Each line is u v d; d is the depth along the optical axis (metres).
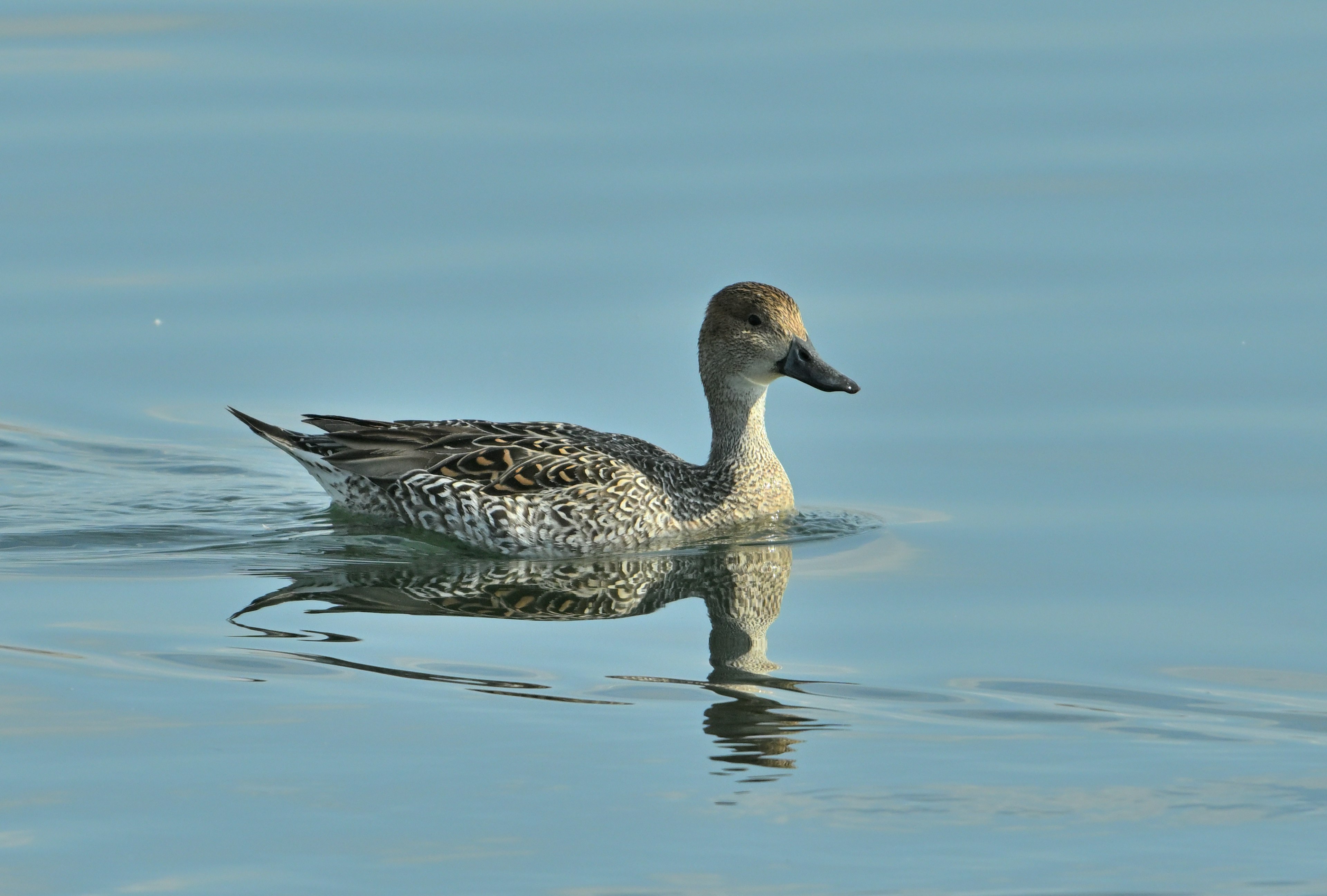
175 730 12.81
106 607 16.19
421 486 19.53
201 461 22.33
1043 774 12.34
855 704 13.85
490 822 11.34
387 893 10.34
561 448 19.69
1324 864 10.86
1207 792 12.04
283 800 11.60
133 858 10.70
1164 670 14.68
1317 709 13.73
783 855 10.94
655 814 11.52
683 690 14.11
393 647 15.10
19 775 11.91
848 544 18.94
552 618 16.27
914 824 11.45
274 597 16.72
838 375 20.19
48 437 22.56
